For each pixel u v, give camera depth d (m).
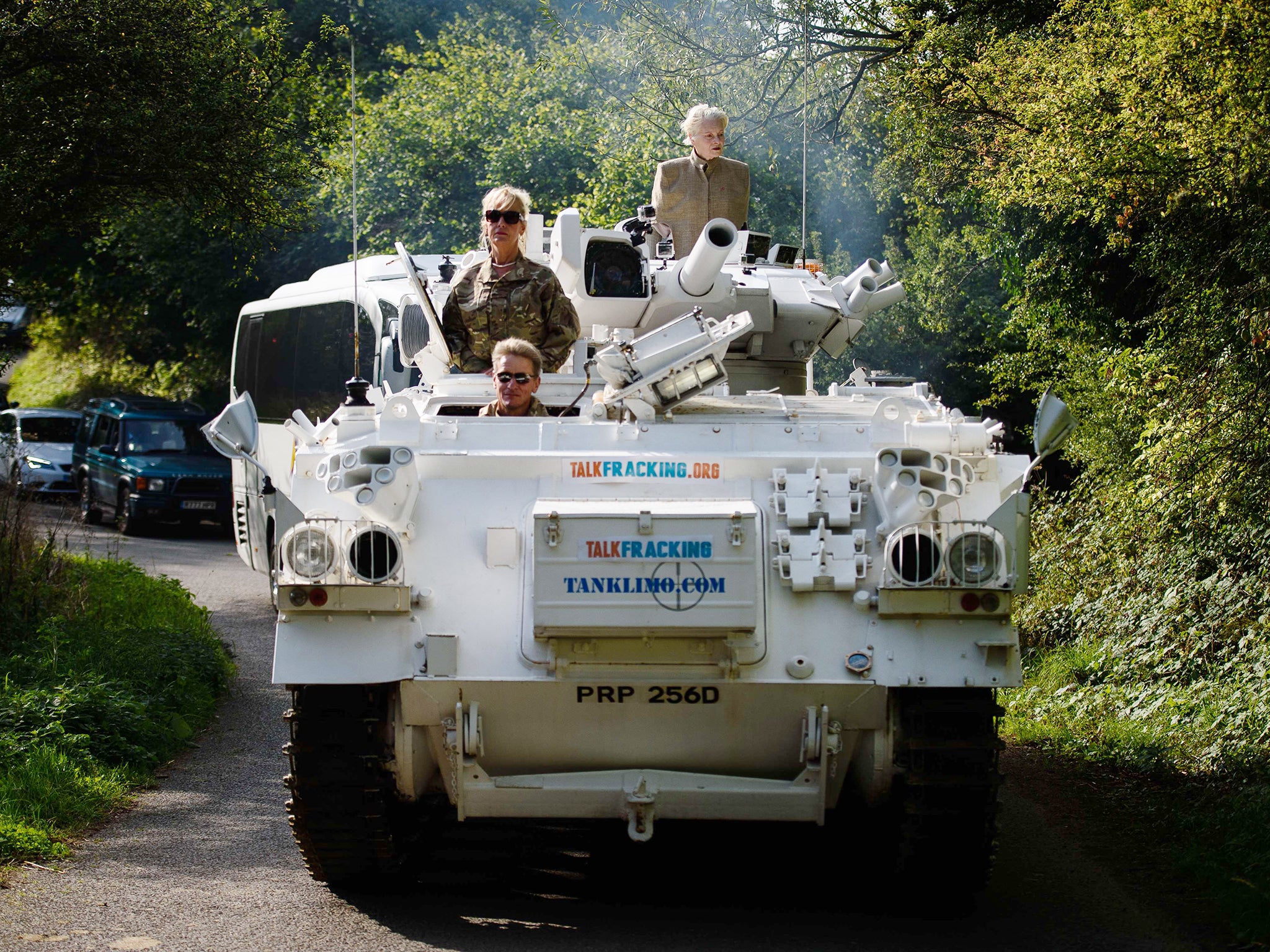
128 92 14.35
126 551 20.92
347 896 6.34
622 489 6.11
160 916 5.96
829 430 6.40
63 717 8.57
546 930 5.89
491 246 7.62
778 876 6.83
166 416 24.33
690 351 6.36
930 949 5.71
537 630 5.44
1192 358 10.05
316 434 6.55
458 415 7.14
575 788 5.82
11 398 39.09
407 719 5.79
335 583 5.62
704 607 5.43
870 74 17.53
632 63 17.78
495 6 33.81
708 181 9.68
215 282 29.17
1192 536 10.23
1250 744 8.25
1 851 6.65
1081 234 13.95
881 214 19.19
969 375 17.39
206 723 10.03
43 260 31.00
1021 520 5.75
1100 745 9.34
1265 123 9.34
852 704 5.68
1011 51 14.24
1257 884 6.23
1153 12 9.66
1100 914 6.21
